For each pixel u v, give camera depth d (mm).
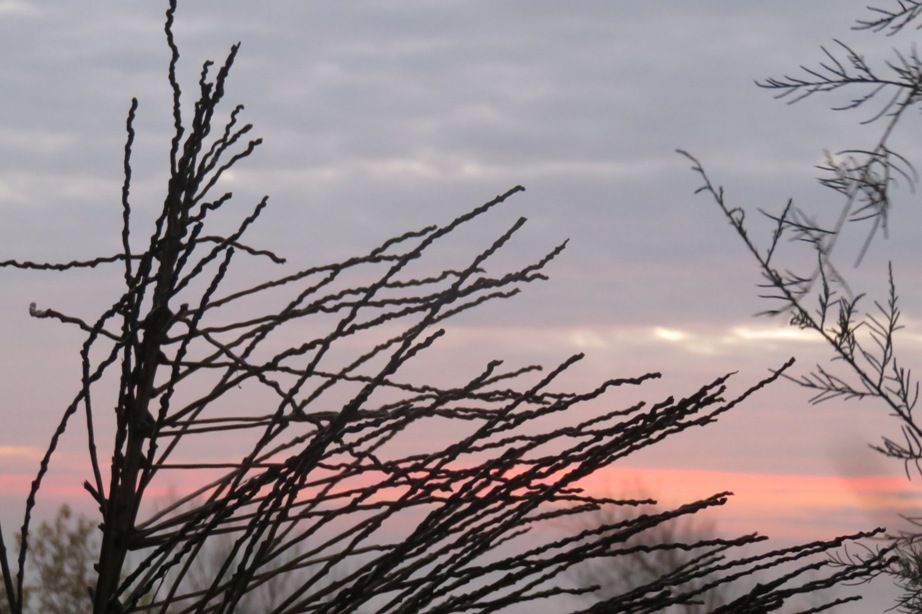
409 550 2635
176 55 3031
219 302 3072
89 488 2988
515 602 2619
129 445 3012
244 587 2682
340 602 2664
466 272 2859
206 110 3010
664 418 2709
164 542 2957
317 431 2889
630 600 2680
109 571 2896
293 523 2783
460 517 2652
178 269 2900
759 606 2721
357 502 2744
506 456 2672
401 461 2885
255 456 2811
